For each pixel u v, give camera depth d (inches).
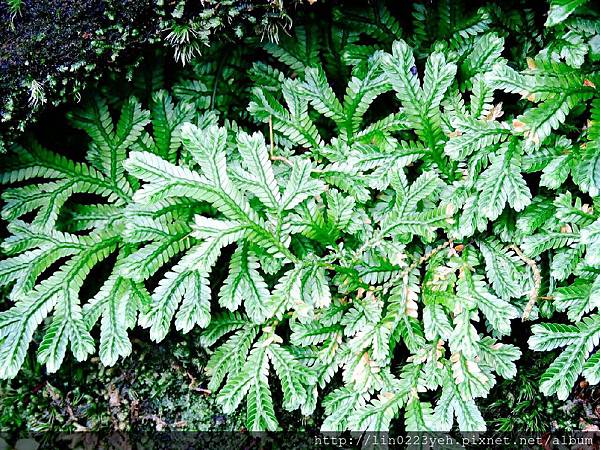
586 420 95.3
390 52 86.2
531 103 84.0
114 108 84.9
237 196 71.9
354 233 83.0
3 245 75.0
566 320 95.9
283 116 81.0
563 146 74.5
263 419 77.0
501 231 82.1
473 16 81.7
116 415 91.3
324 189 73.9
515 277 80.3
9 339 71.6
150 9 66.0
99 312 75.3
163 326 71.4
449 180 81.6
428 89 75.2
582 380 98.0
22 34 63.6
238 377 77.9
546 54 74.2
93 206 83.0
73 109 79.1
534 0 82.4
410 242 86.7
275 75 85.4
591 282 76.5
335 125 93.9
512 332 98.3
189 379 94.5
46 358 72.1
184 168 70.1
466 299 76.1
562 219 74.5
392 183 76.8
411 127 78.4
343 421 78.8
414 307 79.5
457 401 77.3
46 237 76.6
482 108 77.0
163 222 76.2
